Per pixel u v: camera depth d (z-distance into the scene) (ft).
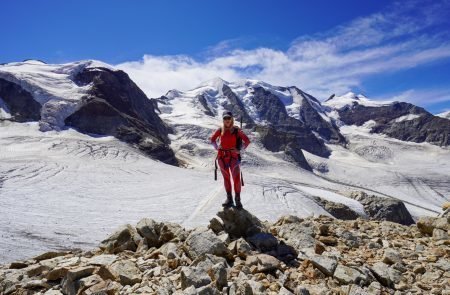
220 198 174.70
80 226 107.14
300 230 30.63
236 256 26.16
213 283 21.27
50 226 101.96
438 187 512.22
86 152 267.39
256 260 24.64
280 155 546.67
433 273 24.62
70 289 23.59
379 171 588.50
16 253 74.79
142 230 31.53
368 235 33.73
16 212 114.32
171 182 212.02
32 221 105.19
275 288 21.49
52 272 26.14
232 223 29.81
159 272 24.31
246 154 481.05
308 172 483.51
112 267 24.63
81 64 501.15
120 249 31.24
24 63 504.43
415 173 579.89
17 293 25.04
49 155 245.24
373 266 24.89
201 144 520.01
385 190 509.35
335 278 23.02
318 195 227.81
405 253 28.66
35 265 29.99
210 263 23.58
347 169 611.88
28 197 138.82
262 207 173.37
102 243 32.96
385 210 211.20
